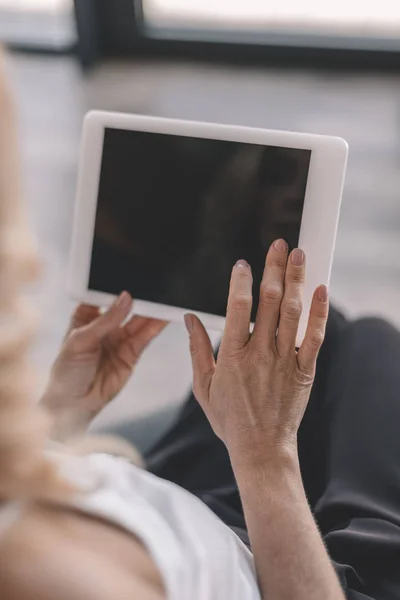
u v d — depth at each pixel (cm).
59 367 83
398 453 92
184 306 80
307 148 74
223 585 52
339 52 342
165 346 176
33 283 45
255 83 334
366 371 100
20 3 375
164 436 104
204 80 338
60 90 333
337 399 99
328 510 89
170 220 80
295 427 66
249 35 351
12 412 43
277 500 62
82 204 82
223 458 99
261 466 63
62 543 41
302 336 76
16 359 43
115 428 142
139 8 350
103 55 361
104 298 83
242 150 76
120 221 82
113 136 80
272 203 76
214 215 78
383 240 224
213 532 54
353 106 311
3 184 42
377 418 95
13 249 42
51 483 43
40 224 231
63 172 265
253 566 59
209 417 71
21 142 44
